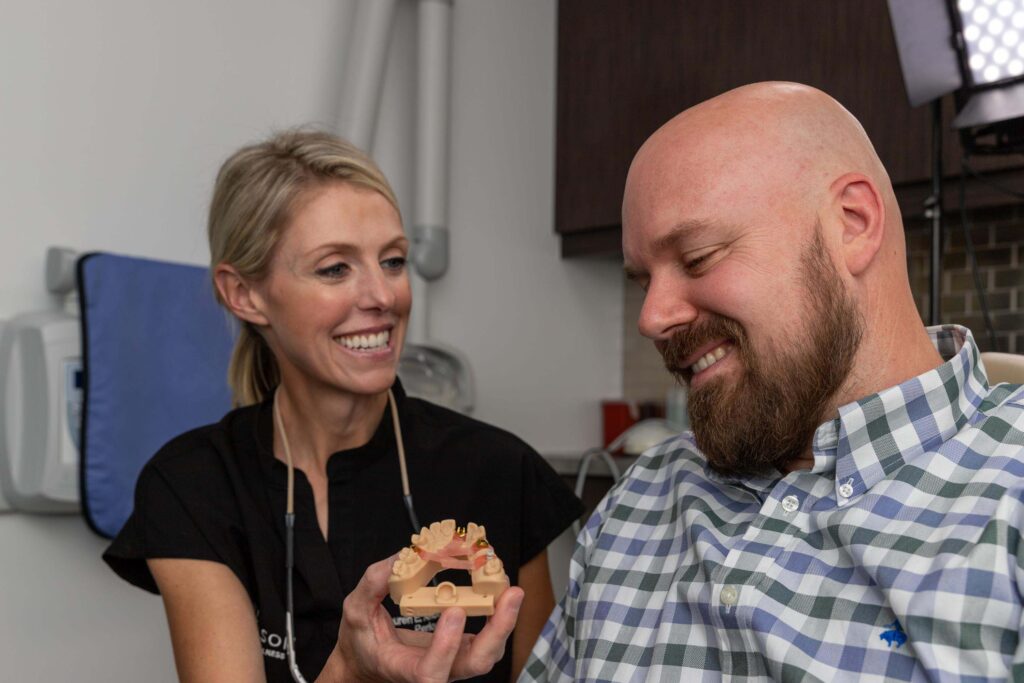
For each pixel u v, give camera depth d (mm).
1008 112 1645
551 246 2932
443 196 2512
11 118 1854
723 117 918
